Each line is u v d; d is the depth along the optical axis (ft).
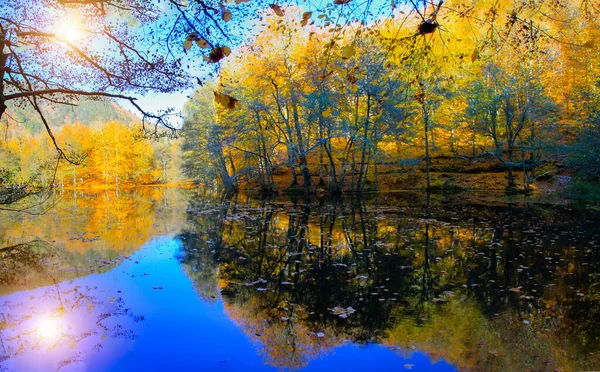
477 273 19.89
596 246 24.88
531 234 29.22
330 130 61.67
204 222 41.04
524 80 54.60
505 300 16.03
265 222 39.96
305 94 60.59
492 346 12.10
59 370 11.18
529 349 11.93
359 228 34.22
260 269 21.88
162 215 48.11
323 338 13.08
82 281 19.81
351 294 17.29
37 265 23.36
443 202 52.60
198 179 126.62
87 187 149.79
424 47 13.89
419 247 26.14
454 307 15.47
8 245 29.99
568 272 19.57
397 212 44.01
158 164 197.67
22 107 26.78
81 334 13.57
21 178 31.22
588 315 14.25
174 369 11.19
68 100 26.84
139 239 31.63
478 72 56.39
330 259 23.68
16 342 13.03
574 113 56.08
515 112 59.52
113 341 13.00
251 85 70.28
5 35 21.18
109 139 148.66
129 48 24.45
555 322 13.82
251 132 73.61
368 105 58.65
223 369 11.17
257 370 11.07
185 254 25.89
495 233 30.04
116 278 20.30
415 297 16.70
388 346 12.34
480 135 67.97
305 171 71.05
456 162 78.79
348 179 82.84
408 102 55.47
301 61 61.21
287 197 68.85
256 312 15.44
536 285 17.78
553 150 54.34
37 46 24.41
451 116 69.41
